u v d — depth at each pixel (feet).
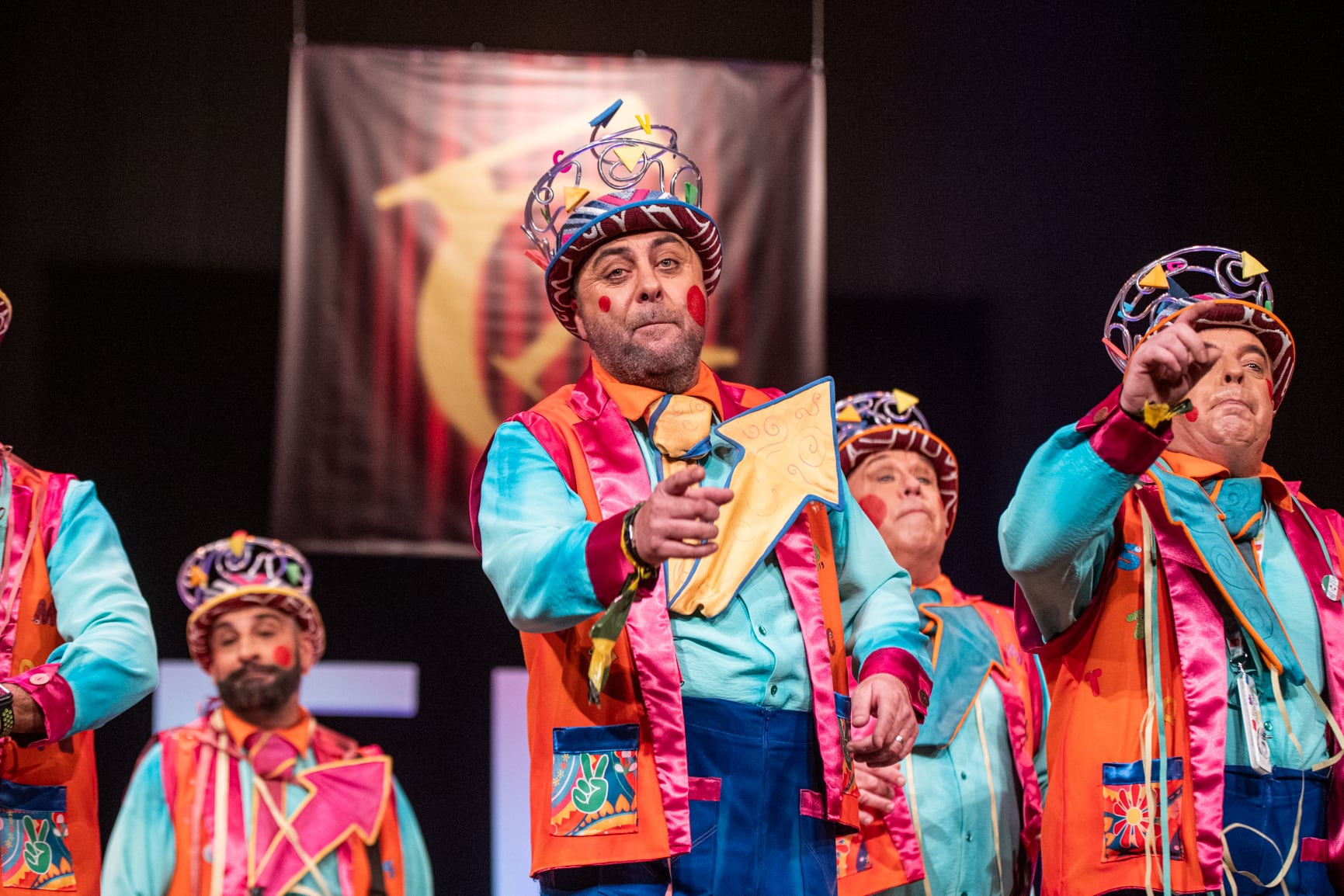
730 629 9.00
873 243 28.45
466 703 29.37
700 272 10.11
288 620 18.20
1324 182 26.76
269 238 27.78
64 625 11.82
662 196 9.92
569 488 9.23
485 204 25.23
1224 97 27.48
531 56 25.66
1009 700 16.49
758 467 9.40
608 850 8.50
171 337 27.55
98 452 27.30
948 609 16.92
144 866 16.39
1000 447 27.99
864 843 14.80
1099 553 11.41
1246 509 11.75
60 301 27.27
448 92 25.45
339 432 24.57
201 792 16.75
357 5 27.99
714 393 9.93
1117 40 28.17
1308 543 11.75
